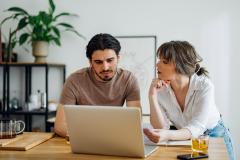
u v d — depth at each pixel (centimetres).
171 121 233
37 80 413
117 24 393
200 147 167
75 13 401
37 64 373
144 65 388
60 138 208
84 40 400
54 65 381
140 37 388
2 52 392
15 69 415
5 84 396
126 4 391
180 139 191
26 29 410
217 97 373
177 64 207
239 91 369
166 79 214
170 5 381
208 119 220
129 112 155
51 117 395
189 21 378
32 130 400
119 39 392
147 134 184
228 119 371
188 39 378
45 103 392
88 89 234
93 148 167
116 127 159
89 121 163
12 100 402
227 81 371
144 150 158
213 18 373
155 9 385
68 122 167
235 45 369
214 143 189
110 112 158
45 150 177
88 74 236
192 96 218
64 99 231
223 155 163
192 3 377
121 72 239
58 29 397
